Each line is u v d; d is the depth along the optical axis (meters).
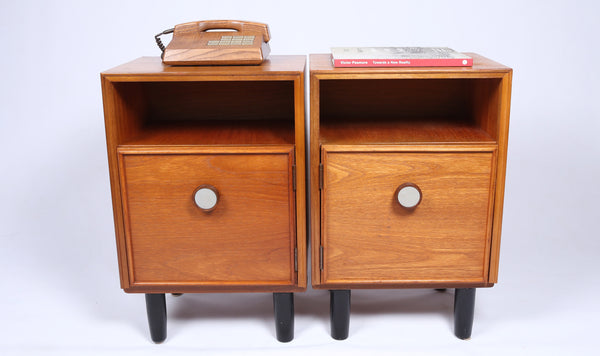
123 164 1.50
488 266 1.56
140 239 1.55
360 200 1.52
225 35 1.64
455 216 1.53
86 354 1.60
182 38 1.63
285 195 1.51
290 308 1.62
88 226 2.28
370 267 1.57
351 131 1.63
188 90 1.79
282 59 1.70
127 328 1.73
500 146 1.48
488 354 1.58
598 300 1.82
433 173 1.50
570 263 2.03
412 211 1.53
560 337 1.64
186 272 1.57
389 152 1.49
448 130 1.62
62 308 1.82
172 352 1.61
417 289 1.92
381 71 1.44
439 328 1.70
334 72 1.44
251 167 1.50
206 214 1.53
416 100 1.82
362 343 1.63
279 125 1.72
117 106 1.49
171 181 1.51
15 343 1.64
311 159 1.49
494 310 1.78
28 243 2.18
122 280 1.58
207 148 1.49
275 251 1.55
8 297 1.87
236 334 1.69
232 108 1.81
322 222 1.53
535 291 1.88
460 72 1.44
